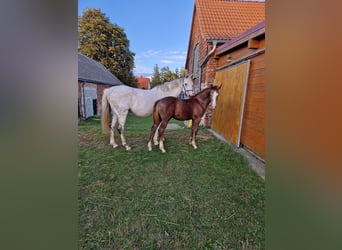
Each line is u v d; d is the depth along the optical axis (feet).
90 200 7.16
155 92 14.25
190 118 13.03
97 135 16.81
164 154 12.01
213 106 12.66
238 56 14.24
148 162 10.74
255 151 11.24
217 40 18.21
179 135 17.26
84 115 26.32
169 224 5.98
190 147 13.43
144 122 26.81
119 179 8.82
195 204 6.99
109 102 13.11
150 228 5.82
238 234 5.55
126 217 6.27
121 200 7.21
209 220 6.14
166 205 6.93
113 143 13.46
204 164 10.47
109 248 5.11
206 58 19.13
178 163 10.62
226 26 19.67
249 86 12.11
